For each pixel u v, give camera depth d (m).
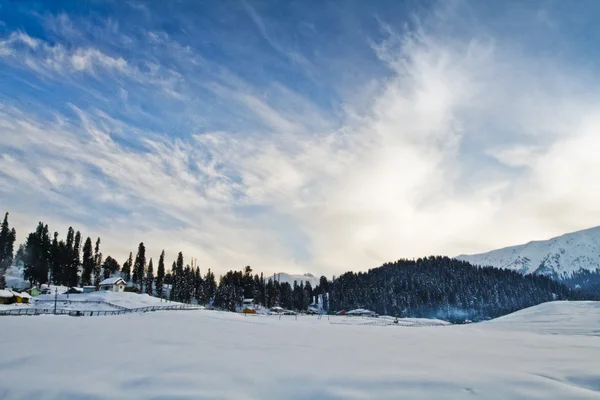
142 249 136.50
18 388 12.87
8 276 120.31
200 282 139.00
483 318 175.88
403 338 34.25
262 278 163.75
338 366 16.64
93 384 13.27
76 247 130.25
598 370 15.35
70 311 60.16
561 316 68.31
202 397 11.77
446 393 12.08
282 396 11.98
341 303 187.50
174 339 27.30
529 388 12.42
